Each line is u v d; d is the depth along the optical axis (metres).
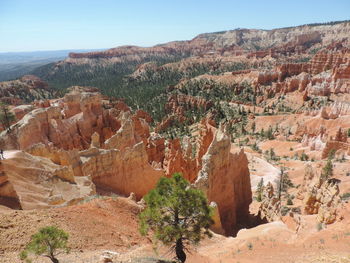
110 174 41.81
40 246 16.22
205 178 37.03
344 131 88.12
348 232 23.02
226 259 22.47
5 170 28.14
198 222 17.28
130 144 59.44
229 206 43.00
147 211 16.98
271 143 113.88
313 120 121.38
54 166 34.94
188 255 23.09
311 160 87.56
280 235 26.47
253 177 72.56
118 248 22.02
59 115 67.06
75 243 20.55
